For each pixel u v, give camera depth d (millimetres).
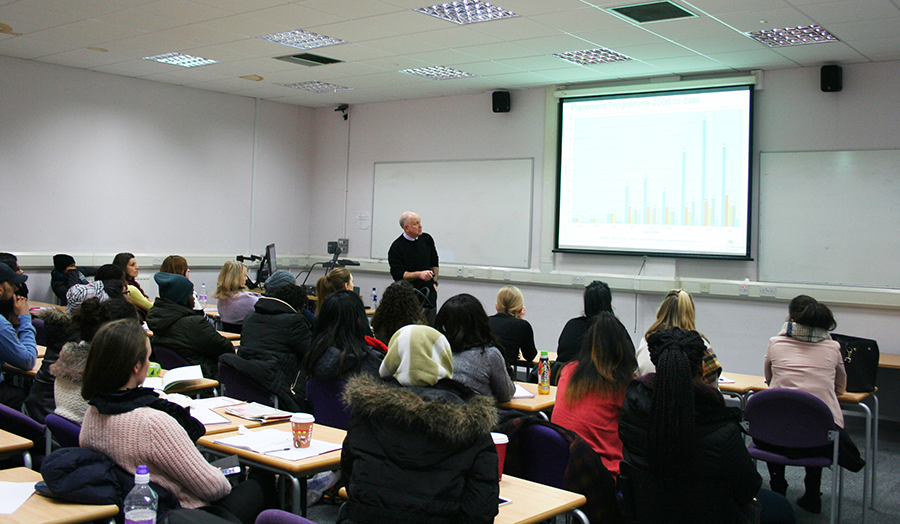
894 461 4898
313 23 5473
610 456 2904
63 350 2605
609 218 7137
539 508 2062
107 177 7594
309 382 3412
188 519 1634
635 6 4777
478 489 1766
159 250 8078
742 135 6430
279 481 2559
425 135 8461
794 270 6262
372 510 1761
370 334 3779
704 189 6629
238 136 8773
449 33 5621
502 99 7613
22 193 6984
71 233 7352
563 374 3152
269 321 3938
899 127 5797
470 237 8070
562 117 7363
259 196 9055
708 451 2186
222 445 2477
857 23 4934
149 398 2154
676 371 2211
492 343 3270
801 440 3344
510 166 7762
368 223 9008
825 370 3637
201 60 7051
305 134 9539
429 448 1771
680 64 6363
